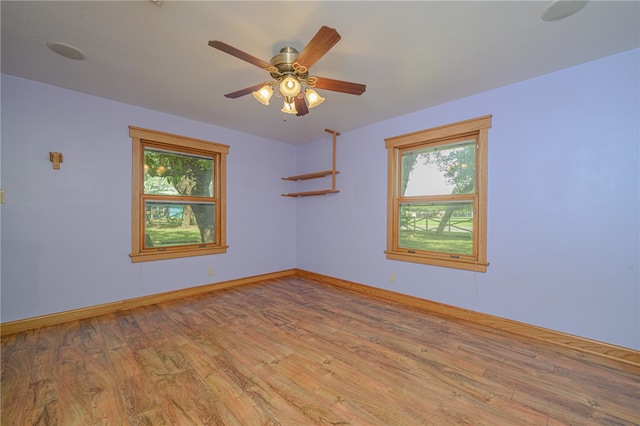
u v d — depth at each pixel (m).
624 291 2.10
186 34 1.86
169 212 3.53
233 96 2.10
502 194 2.66
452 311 2.98
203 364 1.99
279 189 4.70
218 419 1.47
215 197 3.96
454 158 3.06
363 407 1.57
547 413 1.54
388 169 3.57
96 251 2.94
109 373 1.87
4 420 1.46
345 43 1.96
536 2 1.56
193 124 3.64
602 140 2.17
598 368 1.98
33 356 2.09
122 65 2.28
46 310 2.66
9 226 2.50
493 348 2.27
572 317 2.30
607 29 1.80
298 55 1.79
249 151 4.26
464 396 1.67
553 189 2.39
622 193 2.10
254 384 1.77
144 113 3.24
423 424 1.45
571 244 2.31
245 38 1.90
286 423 1.45
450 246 3.09
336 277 4.22
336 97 2.88
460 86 2.64
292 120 3.61
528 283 2.52
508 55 2.12
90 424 1.44
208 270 3.82
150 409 1.54
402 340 2.39
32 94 2.58
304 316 2.93
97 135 2.94
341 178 4.16
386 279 3.59
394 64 2.24
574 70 2.28
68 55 2.12
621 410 1.57
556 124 2.37
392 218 3.54
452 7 1.60
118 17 1.69
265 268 4.50
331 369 1.94
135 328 2.60
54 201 2.71
